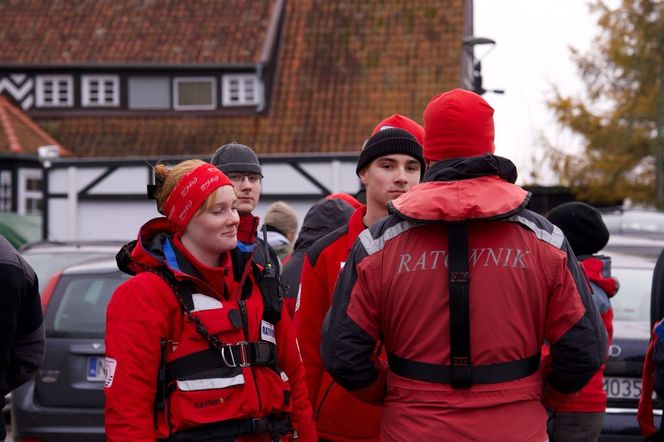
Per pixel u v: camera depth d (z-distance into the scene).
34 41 30.45
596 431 5.34
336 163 25.44
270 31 29.31
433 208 3.76
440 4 29.92
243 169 5.72
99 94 29.83
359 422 4.75
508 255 3.80
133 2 31.34
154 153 28.44
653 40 32.16
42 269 11.42
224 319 3.95
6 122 28.58
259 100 28.52
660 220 15.18
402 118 5.41
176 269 3.96
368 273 3.89
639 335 6.96
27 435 8.24
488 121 3.99
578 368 3.83
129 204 26.62
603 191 34.25
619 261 8.60
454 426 3.74
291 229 8.62
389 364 3.97
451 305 3.76
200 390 3.88
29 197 28.84
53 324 8.39
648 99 32.91
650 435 4.99
